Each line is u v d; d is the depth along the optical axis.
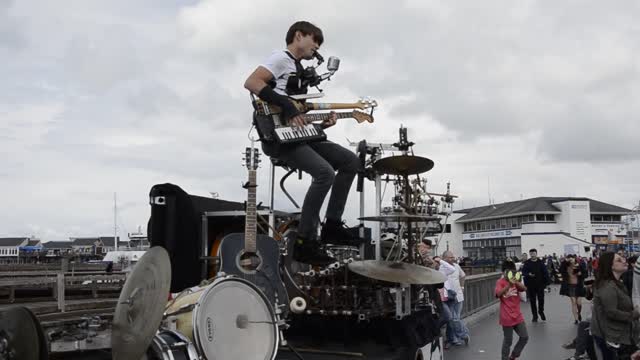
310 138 4.82
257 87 4.64
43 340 3.39
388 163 5.47
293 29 5.02
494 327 15.98
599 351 7.54
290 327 5.54
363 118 5.22
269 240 4.96
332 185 5.10
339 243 5.27
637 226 76.12
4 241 107.88
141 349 3.31
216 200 6.00
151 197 4.78
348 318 5.39
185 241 4.83
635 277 7.33
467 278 18.20
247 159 5.08
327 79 5.12
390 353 5.15
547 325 16.64
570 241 79.56
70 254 45.16
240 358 3.73
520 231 89.06
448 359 10.99
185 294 4.09
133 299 3.66
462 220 101.56
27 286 17.25
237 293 3.84
